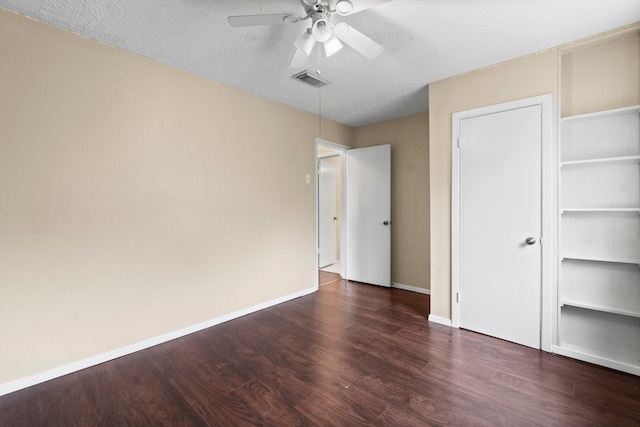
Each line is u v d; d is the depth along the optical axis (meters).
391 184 4.19
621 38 2.10
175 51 2.34
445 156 2.81
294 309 3.30
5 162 1.83
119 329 2.29
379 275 4.23
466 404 1.70
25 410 1.68
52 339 1.99
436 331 2.69
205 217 2.82
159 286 2.51
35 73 1.92
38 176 1.94
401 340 2.52
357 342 2.49
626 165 2.10
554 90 2.26
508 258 2.47
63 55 2.03
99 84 2.18
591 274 2.24
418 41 2.18
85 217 2.12
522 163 2.40
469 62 2.50
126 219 2.32
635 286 2.08
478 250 2.62
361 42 1.81
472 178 2.64
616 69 2.13
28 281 1.91
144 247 2.42
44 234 1.96
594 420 1.57
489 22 1.96
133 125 2.36
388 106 3.63
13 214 1.86
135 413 1.66
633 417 1.59
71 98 2.06
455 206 2.74
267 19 1.65
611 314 2.19
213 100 2.87
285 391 1.84
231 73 2.73
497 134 2.51
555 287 2.27
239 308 3.09
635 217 2.07
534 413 1.63
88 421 1.60
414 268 4.00
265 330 2.75
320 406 1.70
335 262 5.81
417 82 2.90
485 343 2.45
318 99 3.39
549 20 1.94
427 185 3.88
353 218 4.51
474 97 2.63
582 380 1.93
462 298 2.73
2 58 1.82
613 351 2.18
